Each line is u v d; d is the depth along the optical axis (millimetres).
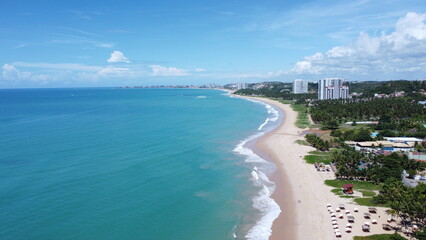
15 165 82812
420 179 70562
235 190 68375
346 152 87688
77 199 61469
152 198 63156
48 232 48688
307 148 105375
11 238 46719
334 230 49562
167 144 111812
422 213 47844
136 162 87875
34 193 63781
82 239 47031
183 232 50156
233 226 52344
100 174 76812
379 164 79562
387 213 54344
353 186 68750
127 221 53125
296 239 47750
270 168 83938
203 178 75750
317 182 72375
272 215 56281
